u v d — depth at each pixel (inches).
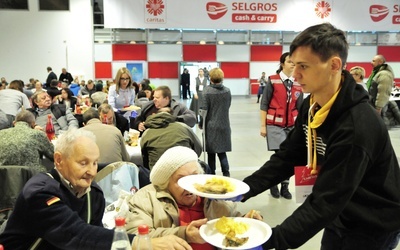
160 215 66.0
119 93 230.2
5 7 584.1
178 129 130.5
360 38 683.4
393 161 50.5
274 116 157.2
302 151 61.4
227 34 673.0
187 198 68.2
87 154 61.3
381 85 234.8
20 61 598.2
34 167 123.0
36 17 593.3
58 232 56.4
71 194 62.8
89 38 609.6
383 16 495.8
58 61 606.2
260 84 639.1
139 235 51.1
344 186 45.4
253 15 476.4
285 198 165.5
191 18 467.8
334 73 47.1
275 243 47.1
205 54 672.4
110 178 92.0
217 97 182.2
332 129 49.3
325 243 57.4
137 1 456.8
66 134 62.6
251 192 60.6
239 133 328.2
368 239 51.0
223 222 52.9
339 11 487.5
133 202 69.2
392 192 49.9
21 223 57.7
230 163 226.8
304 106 58.1
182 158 67.6
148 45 652.1
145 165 134.0
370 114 47.1
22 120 144.3
